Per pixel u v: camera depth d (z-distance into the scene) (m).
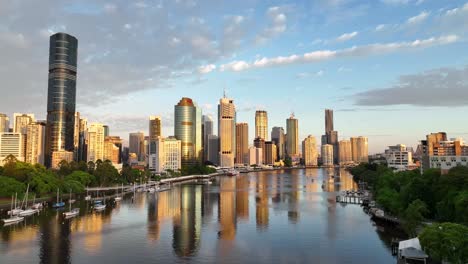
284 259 136.38
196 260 135.00
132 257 138.12
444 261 113.00
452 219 157.75
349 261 133.88
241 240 163.50
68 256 138.88
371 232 178.75
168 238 166.88
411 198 188.88
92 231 180.62
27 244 155.25
